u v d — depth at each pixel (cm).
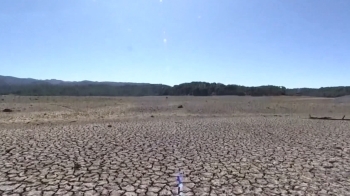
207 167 696
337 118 1777
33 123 1375
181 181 601
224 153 823
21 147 844
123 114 1875
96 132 1117
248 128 1284
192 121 1535
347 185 593
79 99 2877
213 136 1073
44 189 545
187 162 732
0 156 746
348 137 1083
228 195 537
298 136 1096
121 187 563
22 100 2566
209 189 563
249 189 567
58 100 2702
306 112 2245
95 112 1944
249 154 817
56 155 768
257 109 2312
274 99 3516
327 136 1102
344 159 777
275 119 1691
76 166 675
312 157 793
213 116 1847
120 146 883
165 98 3478
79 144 898
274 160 761
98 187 560
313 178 632
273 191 559
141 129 1214
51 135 1038
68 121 1478
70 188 552
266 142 976
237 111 2180
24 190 538
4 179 590
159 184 583
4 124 1321
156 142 951
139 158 758
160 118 1686
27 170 645
